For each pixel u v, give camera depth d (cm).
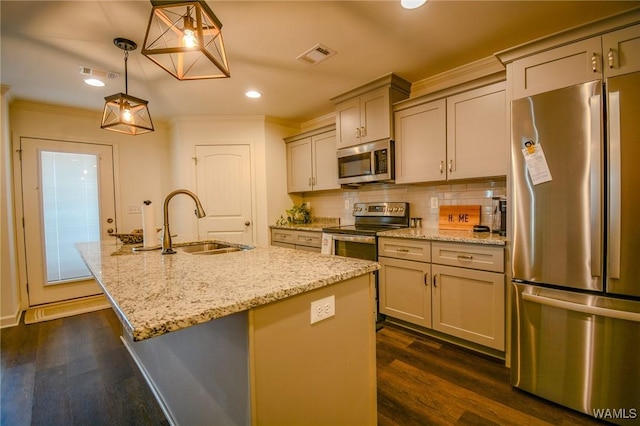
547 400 169
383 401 171
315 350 113
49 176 339
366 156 299
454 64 256
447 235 233
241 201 393
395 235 256
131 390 188
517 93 181
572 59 162
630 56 146
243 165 393
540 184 167
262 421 96
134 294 96
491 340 207
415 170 270
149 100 327
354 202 369
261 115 389
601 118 148
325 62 248
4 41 206
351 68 259
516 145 177
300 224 395
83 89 291
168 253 182
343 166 324
